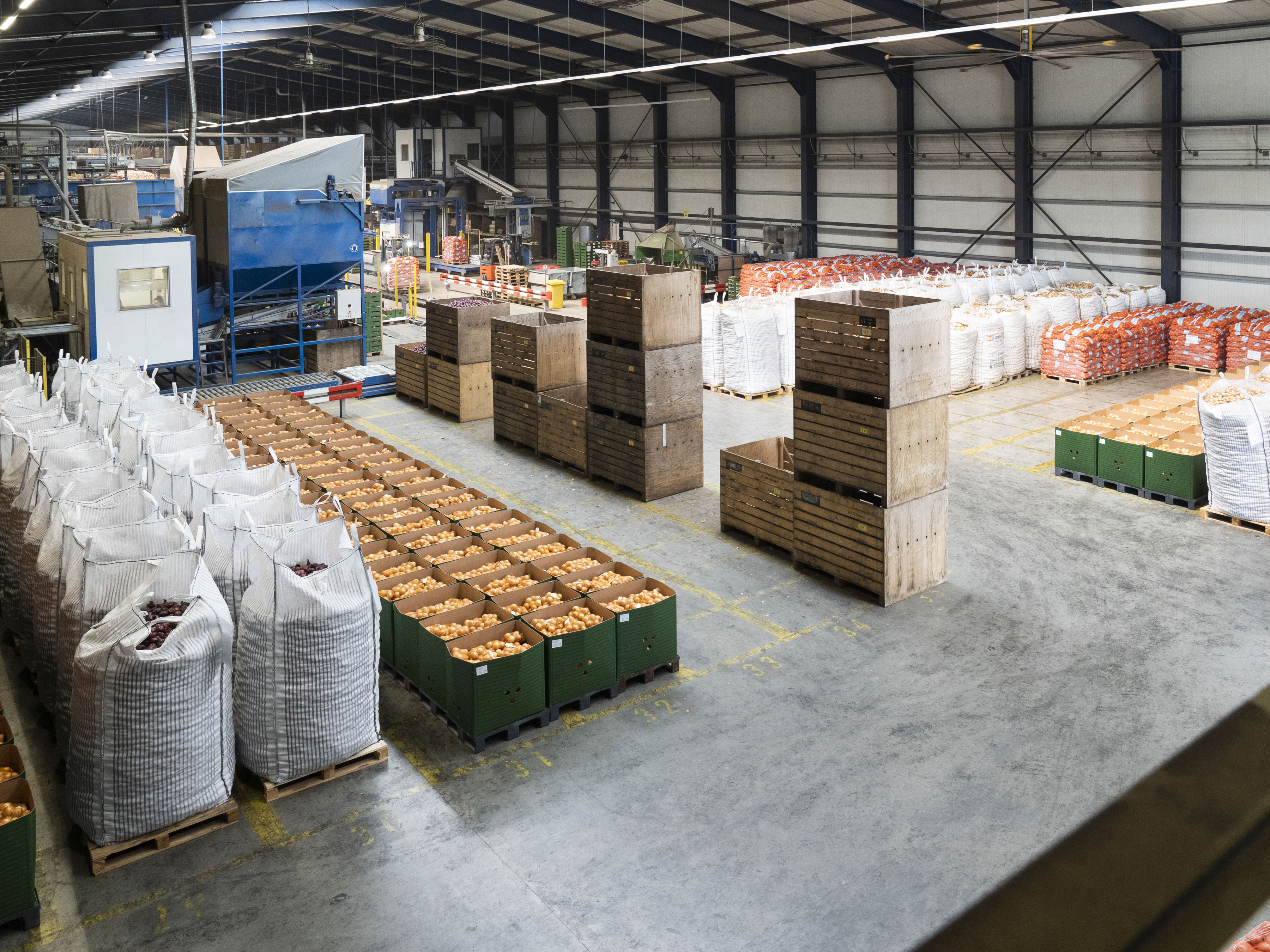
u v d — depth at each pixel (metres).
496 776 6.92
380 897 5.72
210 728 6.13
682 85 34.66
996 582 10.05
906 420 9.26
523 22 28.61
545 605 8.26
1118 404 14.68
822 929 5.41
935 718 7.57
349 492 11.11
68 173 32.47
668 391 12.47
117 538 7.13
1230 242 20.47
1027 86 23.70
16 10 13.31
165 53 26.27
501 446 15.30
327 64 39.75
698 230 35.03
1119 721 7.45
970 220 26.00
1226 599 9.48
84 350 16.67
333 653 6.52
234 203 17.41
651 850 6.11
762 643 8.87
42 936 5.41
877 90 27.86
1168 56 20.58
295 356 19.73
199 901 5.69
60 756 7.08
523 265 38.81
